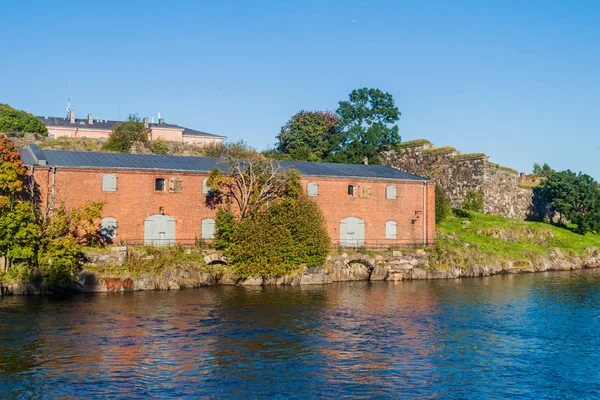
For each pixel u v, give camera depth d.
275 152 100.12
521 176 103.38
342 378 33.09
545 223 94.69
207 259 61.06
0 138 55.44
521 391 31.80
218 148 92.00
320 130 106.69
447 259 71.19
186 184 64.50
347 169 75.88
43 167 58.59
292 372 33.88
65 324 42.69
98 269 55.84
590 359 37.06
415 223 74.75
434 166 97.75
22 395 30.08
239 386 31.67
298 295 55.88
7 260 53.69
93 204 58.25
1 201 52.84
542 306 52.50
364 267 67.81
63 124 112.81
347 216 71.50
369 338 40.91
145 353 36.66
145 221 62.84
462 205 93.00
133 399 29.83
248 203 65.12
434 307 51.44
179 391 30.91
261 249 61.03
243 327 43.03
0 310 46.66
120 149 89.00
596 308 51.78
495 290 60.84
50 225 55.94
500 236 83.00
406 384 32.44
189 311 47.69
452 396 30.97
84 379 32.25
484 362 36.22
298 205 64.38
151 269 57.66
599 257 84.69
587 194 95.50
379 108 103.81
